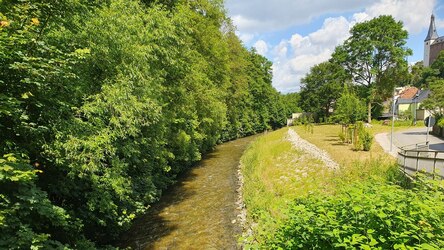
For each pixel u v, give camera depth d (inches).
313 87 2632.9
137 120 350.0
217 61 1036.5
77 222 263.0
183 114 701.3
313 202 190.1
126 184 339.9
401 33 1956.2
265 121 2325.3
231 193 614.9
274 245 173.5
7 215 170.6
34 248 163.8
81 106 294.7
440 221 151.4
